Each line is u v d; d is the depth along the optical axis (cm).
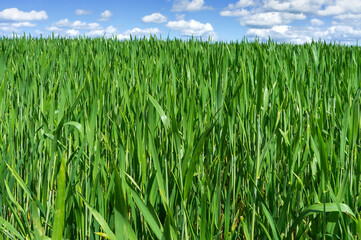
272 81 235
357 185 104
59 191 65
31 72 267
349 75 231
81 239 104
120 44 548
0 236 108
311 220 100
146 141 124
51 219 112
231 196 141
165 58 347
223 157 144
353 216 83
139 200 82
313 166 117
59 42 617
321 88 239
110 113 189
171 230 82
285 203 99
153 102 104
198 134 145
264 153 122
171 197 102
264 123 152
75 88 225
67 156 134
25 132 159
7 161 133
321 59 319
